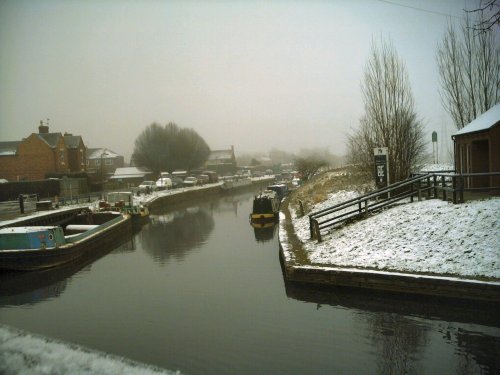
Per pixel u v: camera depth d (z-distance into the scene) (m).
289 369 8.66
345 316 11.18
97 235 22.00
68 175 50.47
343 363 8.77
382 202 16.58
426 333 9.84
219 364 9.03
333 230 16.33
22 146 53.53
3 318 12.70
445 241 12.02
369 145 23.09
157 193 48.16
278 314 11.66
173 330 11.05
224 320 11.52
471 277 10.31
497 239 11.23
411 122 21.14
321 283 12.28
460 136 17.59
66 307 13.57
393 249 12.65
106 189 55.06
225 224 31.34
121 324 11.73
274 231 26.84
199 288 14.80
